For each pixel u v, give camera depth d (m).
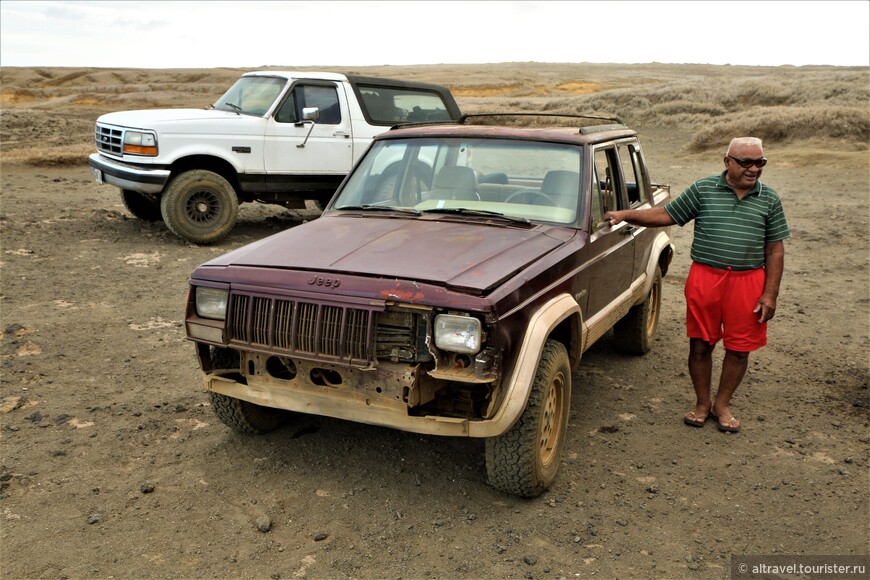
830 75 38.72
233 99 10.52
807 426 4.97
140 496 3.84
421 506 3.80
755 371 6.00
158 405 4.97
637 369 6.02
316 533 3.51
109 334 6.35
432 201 4.73
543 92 71.50
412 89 10.83
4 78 76.81
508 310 3.39
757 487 4.12
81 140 22.44
